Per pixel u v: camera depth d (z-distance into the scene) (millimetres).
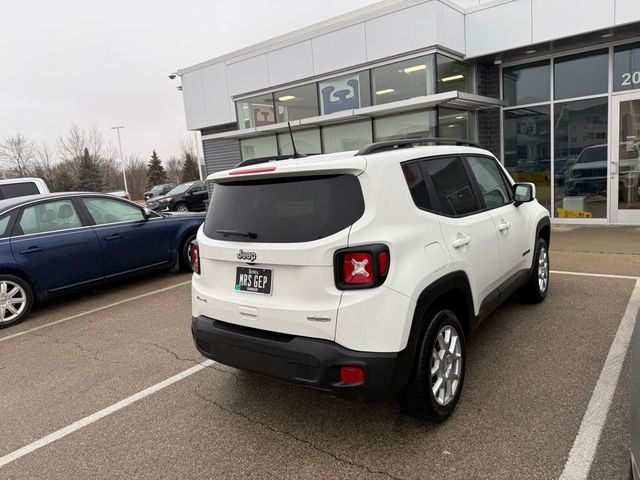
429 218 2928
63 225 6191
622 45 8680
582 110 9312
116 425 3215
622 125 8914
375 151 2900
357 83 10523
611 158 9078
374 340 2459
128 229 6750
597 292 5176
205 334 3027
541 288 4926
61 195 6309
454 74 9609
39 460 2887
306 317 2555
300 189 2734
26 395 3773
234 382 3719
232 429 3057
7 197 9211
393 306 2490
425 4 8961
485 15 9258
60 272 6043
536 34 8727
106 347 4680
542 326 4320
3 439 3154
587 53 9070
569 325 4297
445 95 8438
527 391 3217
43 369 4270
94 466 2787
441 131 9359
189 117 15461
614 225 9148
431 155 3277
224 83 14203
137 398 3566
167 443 2957
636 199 8961
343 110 10867
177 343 4633
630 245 7340
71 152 53062
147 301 6242
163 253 7219
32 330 5430
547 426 2807
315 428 2998
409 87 9562
